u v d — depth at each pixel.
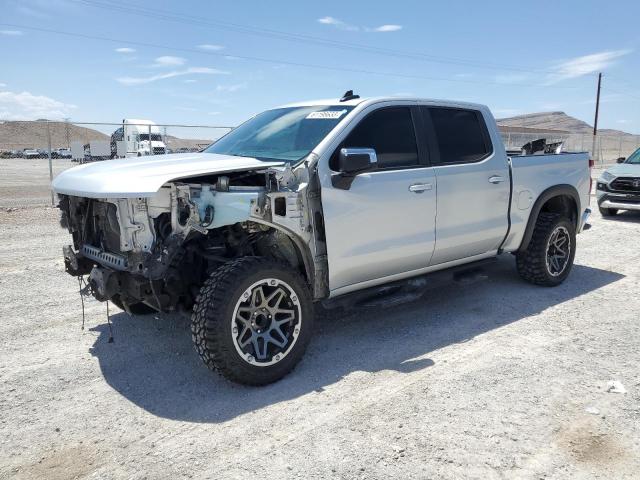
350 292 4.53
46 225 10.91
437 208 4.85
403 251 4.65
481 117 5.46
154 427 3.31
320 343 4.62
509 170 5.52
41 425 3.35
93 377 4.02
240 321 3.70
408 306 5.61
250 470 2.86
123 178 3.63
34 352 4.50
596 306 5.56
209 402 3.62
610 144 51.22
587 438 3.11
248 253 4.23
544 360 4.20
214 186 3.63
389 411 3.44
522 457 2.93
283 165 3.99
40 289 6.33
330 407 3.51
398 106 4.77
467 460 2.91
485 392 3.67
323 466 2.87
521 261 6.12
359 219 4.30
